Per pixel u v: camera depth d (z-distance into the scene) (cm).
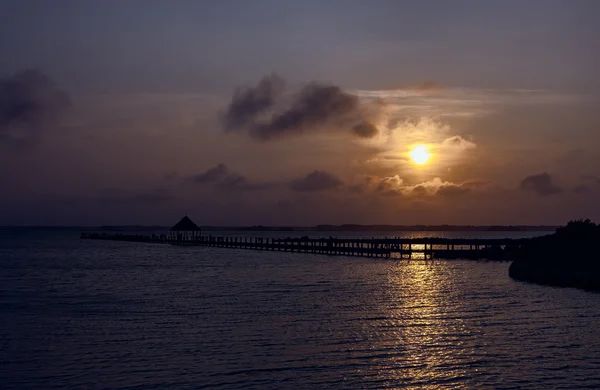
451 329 2944
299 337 2781
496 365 2325
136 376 2186
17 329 2986
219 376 2188
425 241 8781
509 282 4969
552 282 4859
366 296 4122
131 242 16250
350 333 2861
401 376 2192
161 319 3250
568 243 5597
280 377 2180
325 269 6475
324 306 3672
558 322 3117
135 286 4875
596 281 4494
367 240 9250
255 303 3825
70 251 11075
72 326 3061
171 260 8250
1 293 4409
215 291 4481
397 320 3186
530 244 6225
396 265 6969
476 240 8612
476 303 3759
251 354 2480
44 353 2503
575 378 2170
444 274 5744
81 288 4744
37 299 4066
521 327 2991
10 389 2050
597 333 2853
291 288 4641
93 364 2338
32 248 12431
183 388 2059
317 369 2273
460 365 2325
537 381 2138
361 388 2069
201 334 2853
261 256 9131
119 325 3083
